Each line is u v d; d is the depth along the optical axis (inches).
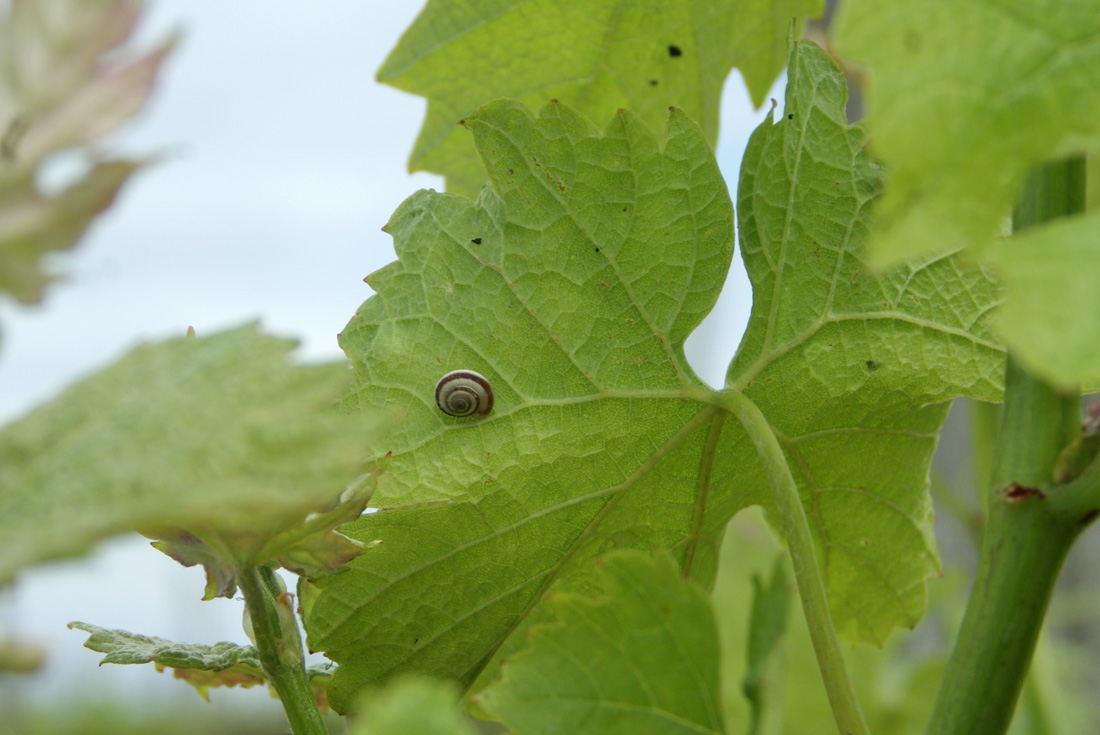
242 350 10.1
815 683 18.7
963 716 11.3
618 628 10.9
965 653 11.3
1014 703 11.3
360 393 12.3
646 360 12.6
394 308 12.4
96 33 8.2
